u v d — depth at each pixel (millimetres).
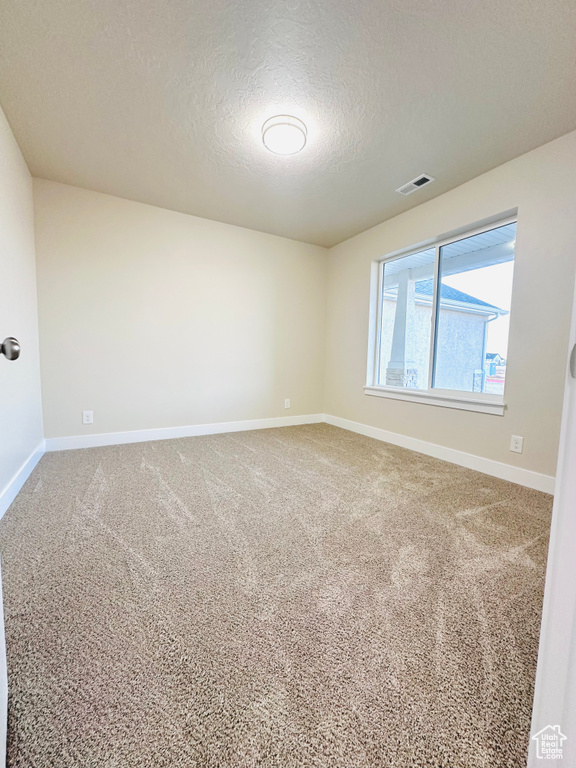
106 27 1353
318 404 4180
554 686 468
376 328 3529
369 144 2045
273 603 1071
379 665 854
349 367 3777
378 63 1496
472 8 1260
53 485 2023
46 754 648
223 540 1448
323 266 4078
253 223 3348
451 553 1371
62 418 2742
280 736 688
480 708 750
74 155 2217
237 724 710
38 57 1479
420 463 2584
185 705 748
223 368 3488
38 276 2568
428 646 914
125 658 864
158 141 2061
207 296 3334
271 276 3705
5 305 1793
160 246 3053
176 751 658
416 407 2936
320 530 1548
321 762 645
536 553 1379
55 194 2594
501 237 2379
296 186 2578
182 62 1509
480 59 1464
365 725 712
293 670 837
